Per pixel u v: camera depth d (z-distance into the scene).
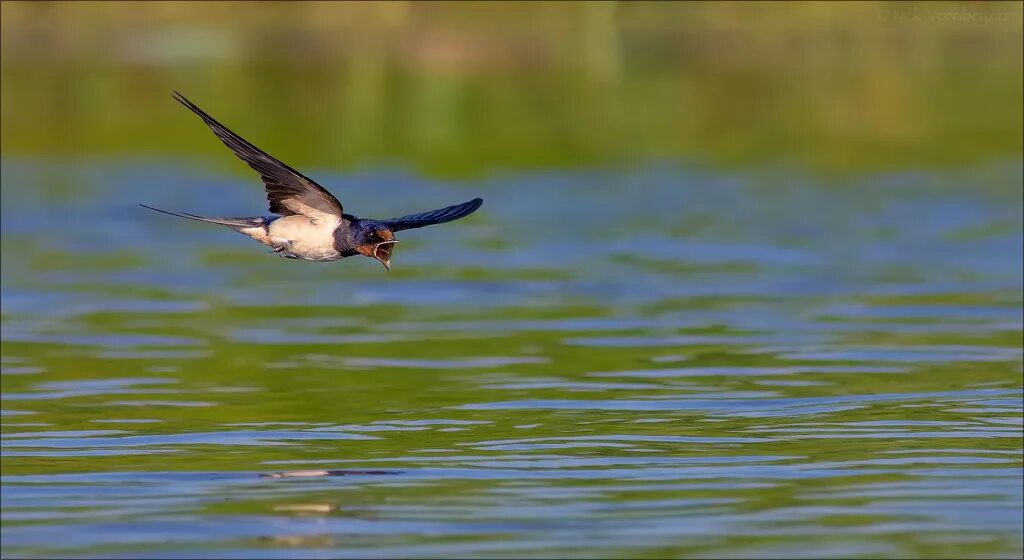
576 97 35.88
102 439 14.55
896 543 11.07
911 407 15.41
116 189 30.11
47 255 24.62
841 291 21.80
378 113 35.12
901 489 12.41
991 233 25.67
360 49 39.12
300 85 36.62
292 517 11.94
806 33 39.53
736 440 14.16
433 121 34.41
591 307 20.84
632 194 29.12
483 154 32.56
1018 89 36.16
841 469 13.08
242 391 16.50
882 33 40.38
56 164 32.22
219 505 12.29
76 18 40.88
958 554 10.85
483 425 14.89
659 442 14.12
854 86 36.62
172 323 20.09
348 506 12.19
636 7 41.00
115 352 18.44
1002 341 18.67
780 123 34.28
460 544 11.23
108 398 16.23
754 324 19.72
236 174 31.69
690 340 18.84
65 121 34.88
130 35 40.16
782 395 16.06
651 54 38.66
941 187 29.30
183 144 33.72
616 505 12.11
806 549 11.02
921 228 26.12
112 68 37.53
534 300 21.34
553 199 28.83
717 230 26.22
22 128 34.28
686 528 11.49
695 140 33.50
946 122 34.09
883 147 32.62
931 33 39.50
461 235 26.08
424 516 11.91
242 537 11.49
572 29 39.84
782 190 29.34
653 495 12.37
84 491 12.75
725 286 22.16
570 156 32.22
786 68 37.19
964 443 13.94
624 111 35.00
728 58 38.69
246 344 18.86
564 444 14.09
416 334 19.34
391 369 17.47
